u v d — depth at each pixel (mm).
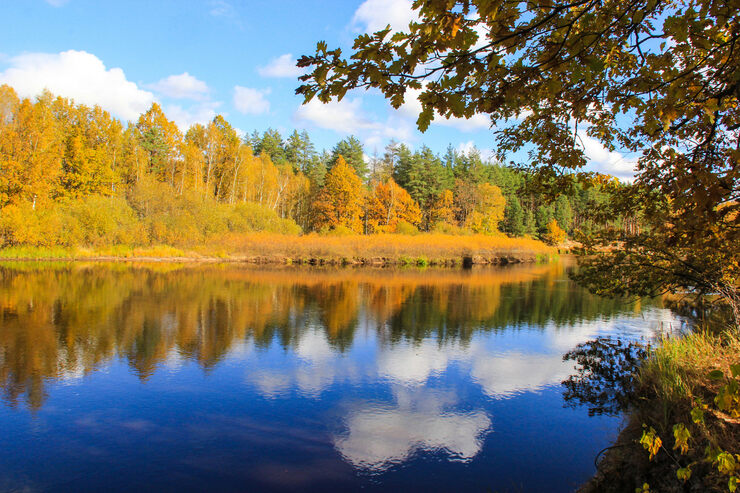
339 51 1941
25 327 11195
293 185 56125
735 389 1956
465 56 2023
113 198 34594
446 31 1881
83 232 31656
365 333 11383
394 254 35250
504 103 2506
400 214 53812
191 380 7844
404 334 11367
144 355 9172
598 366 8758
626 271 7809
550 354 9656
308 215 56062
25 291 16375
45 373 8023
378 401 7039
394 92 2129
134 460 5242
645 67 2684
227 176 49438
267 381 7859
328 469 5109
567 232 71000
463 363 8992
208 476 4945
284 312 13891
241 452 5461
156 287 18359
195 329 11445
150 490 4680
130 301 15109
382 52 1938
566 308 15438
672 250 6922
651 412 5473
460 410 6727
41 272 22297
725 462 2357
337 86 2072
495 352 9805
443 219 58344
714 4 1981
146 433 5902
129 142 45406
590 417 6410
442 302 16328
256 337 10773
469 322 12898
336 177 48000
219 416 6438
